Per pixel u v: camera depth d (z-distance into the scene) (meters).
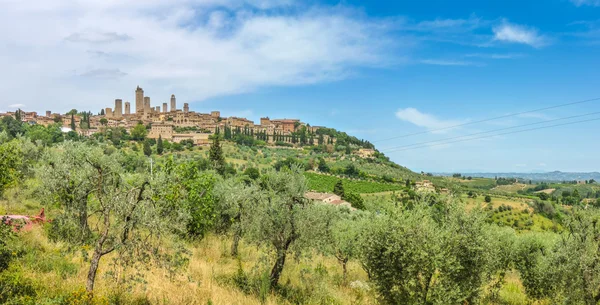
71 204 15.36
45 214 20.88
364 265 16.16
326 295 17.16
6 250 12.10
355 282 20.66
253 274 18.08
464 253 15.75
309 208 18.11
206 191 27.33
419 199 16.42
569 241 17.09
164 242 14.25
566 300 16.28
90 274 11.12
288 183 18.16
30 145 29.91
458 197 17.08
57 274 12.73
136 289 12.91
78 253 15.06
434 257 14.15
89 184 14.52
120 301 11.78
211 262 19.78
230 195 27.11
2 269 11.47
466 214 16.41
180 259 12.82
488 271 18.84
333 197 80.31
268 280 15.83
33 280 11.47
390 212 15.27
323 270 21.94
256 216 18.41
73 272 13.44
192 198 24.28
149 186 12.73
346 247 21.02
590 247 16.00
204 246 23.64
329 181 130.25
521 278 22.23
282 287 17.53
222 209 29.25
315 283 18.27
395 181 144.50
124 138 174.00
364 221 18.11
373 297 18.16
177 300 12.80
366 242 15.43
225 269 18.98
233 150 177.00
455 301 14.96
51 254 14.33
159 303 12.37
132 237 11.83
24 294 10.55
